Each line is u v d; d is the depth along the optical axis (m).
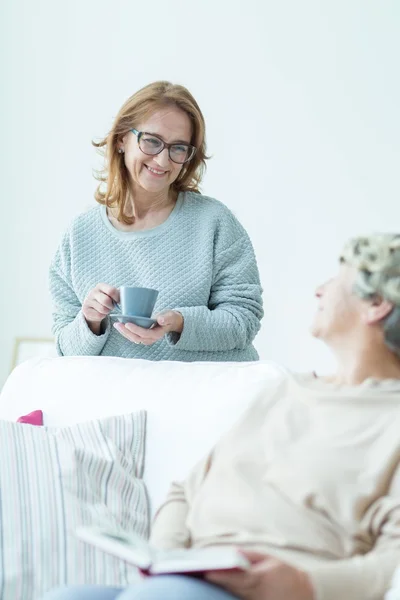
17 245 4.70
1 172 4.73
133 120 2.42
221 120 4.45
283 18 4.38
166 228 2.49
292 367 4.27
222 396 1.97
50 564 1.71
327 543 1.42
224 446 1.63
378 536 1.42
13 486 1.79
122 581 1.72
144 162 2.40
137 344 2.42
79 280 2.51
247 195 4.39
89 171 4.61
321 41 4.32
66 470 1.84
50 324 4.64
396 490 1.42
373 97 4.24
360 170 4.23
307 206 4.30
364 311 1.58
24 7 4.76
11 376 2.24
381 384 1.55
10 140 4.74
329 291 1.63
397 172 4.18
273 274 4.33
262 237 4.36
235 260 2.52
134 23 4.61
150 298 2.16
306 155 4.31
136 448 1.97
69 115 4.67
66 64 4.69
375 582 1.29
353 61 4.28
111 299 2.27
